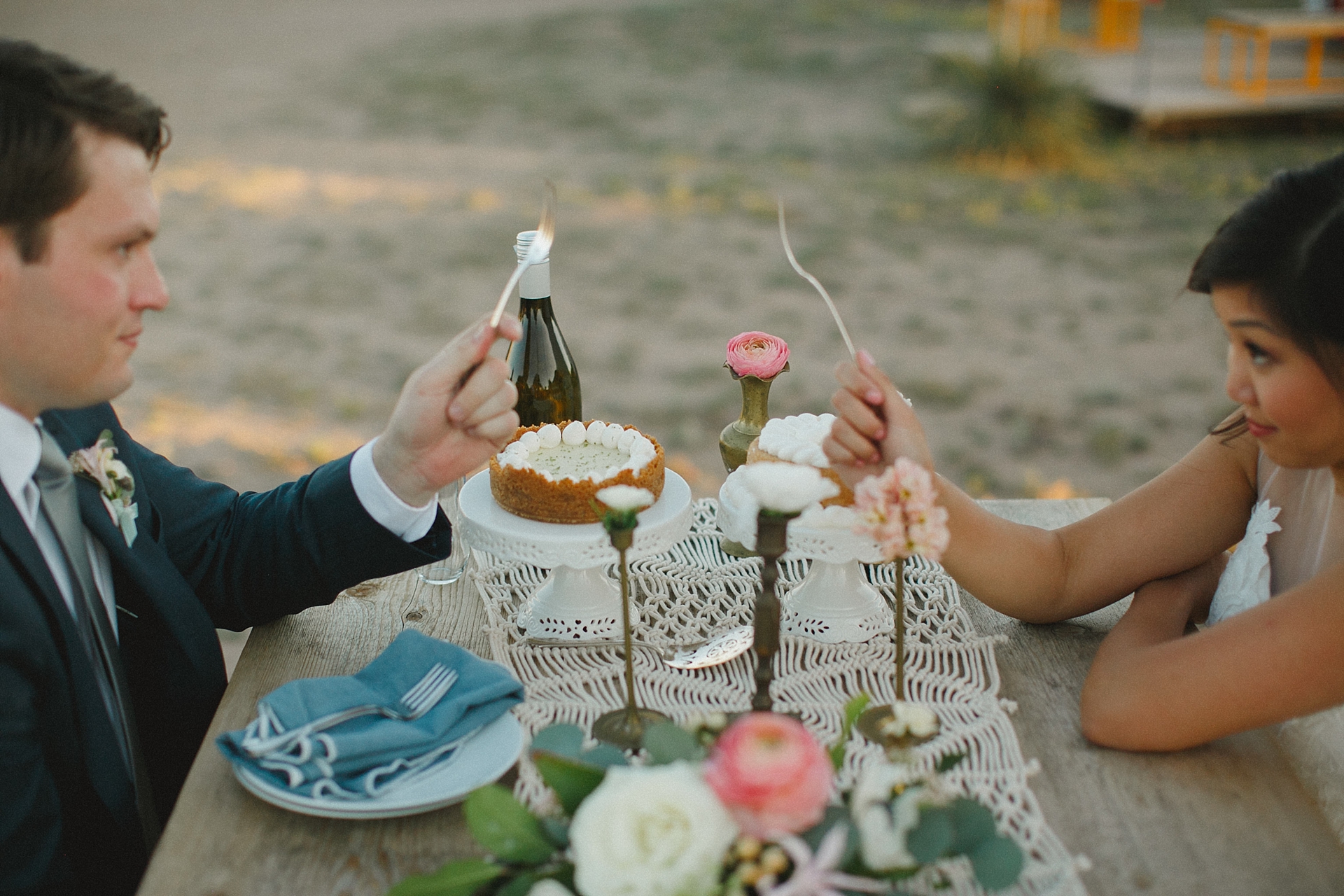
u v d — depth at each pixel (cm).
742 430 165
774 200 826
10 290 112
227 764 123
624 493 109
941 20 1495
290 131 1004
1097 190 841
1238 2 1597
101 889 131
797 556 164
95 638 133
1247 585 141
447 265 694
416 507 142
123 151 114
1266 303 117
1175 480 151
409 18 1555
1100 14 1232
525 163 919
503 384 136
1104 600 147
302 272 684
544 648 143
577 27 1482
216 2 1644
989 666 139
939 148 942
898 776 87
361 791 114
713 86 1178
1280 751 125
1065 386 523
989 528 143
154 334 588
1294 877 108
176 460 449
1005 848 89
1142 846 112
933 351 566
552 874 87
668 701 132
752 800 77
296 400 511
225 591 148
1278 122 985
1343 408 119
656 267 692
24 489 126
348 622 151
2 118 106
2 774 114
